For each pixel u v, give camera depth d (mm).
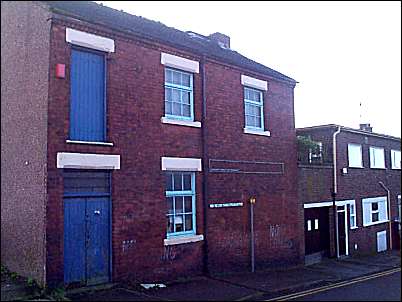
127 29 11977
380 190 24375
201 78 14055
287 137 17281
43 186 10289
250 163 15445
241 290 11945
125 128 11828
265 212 15898
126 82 11977
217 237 13992
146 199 12133
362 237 22203
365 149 23297
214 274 13750
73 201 10750
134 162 11953
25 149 10961
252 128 15781
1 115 11891
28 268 10547
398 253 23047
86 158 10938
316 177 18969
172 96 13336
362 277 15500
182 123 13258
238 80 15305
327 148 20750
